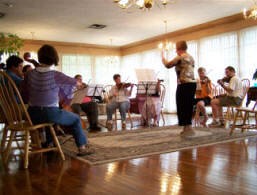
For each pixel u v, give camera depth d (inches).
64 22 293.9
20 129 107.0
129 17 281.0
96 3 234.1
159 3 239.8
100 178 88.4
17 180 89.1
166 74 374.9
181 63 156.7
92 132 195.2
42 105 108.1
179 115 161.3
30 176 93.4
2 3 228.4
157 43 387.2
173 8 255.0
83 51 429.1
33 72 109.3
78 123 119.2
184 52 159.6
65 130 151.3
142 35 370.0
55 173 95.9
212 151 123.3
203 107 221.0
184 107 158.9
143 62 414.0
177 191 74.6
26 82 110.9
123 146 137.8
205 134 168.2
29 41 384.2
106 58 440.1
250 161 104.0
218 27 312.0
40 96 107.7
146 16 278.8
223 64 307.7
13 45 211.6
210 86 233.5
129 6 230.1
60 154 115.4
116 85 227.6
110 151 126.6
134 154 119.3
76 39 389.7
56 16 270.5
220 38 310.7
